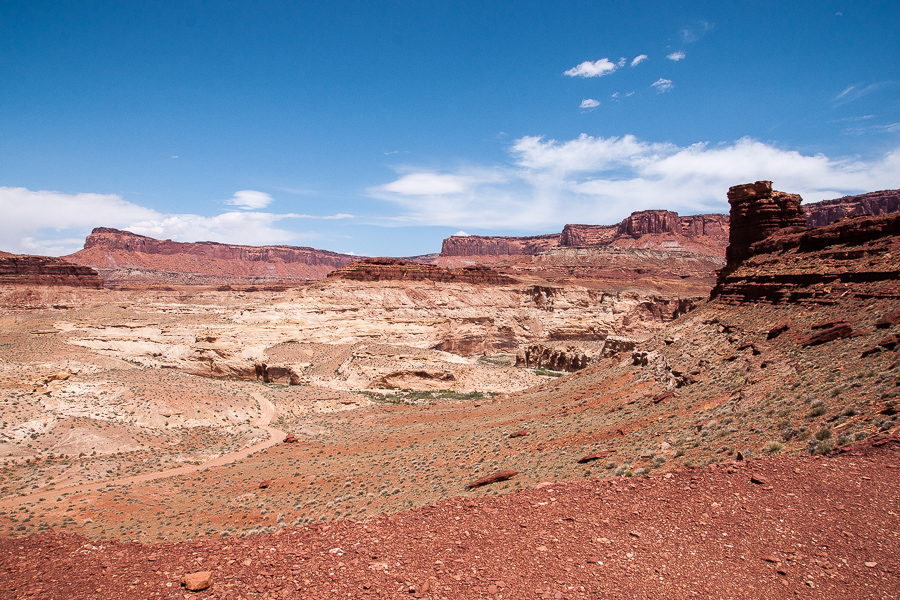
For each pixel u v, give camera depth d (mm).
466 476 30094
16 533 32750
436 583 12062
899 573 10984
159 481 45250
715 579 11641
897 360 22281
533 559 12977
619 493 16469
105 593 12297
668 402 34188
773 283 46094
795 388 25094
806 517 13539
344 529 15328
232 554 14133
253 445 59062
